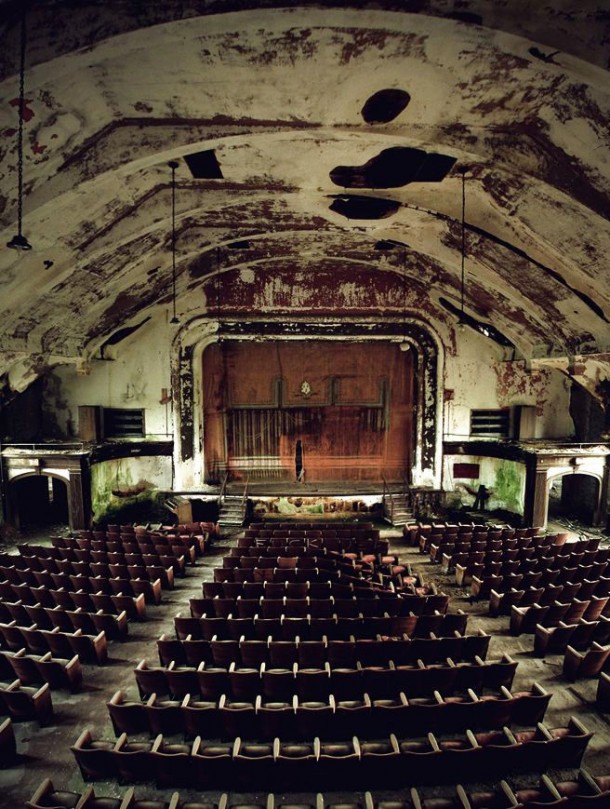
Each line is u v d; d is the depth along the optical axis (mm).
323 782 5398
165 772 5418
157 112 7469
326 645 7477
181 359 18797
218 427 20203
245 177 10117
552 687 7578
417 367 19453
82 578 10188
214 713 5945
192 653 7625
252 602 8828
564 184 8000
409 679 6766
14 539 16016
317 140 8609
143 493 18875
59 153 7641
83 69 6473
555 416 19094
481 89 6828
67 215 9438
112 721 6168
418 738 6094
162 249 13734
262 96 7078
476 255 12664
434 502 18594
